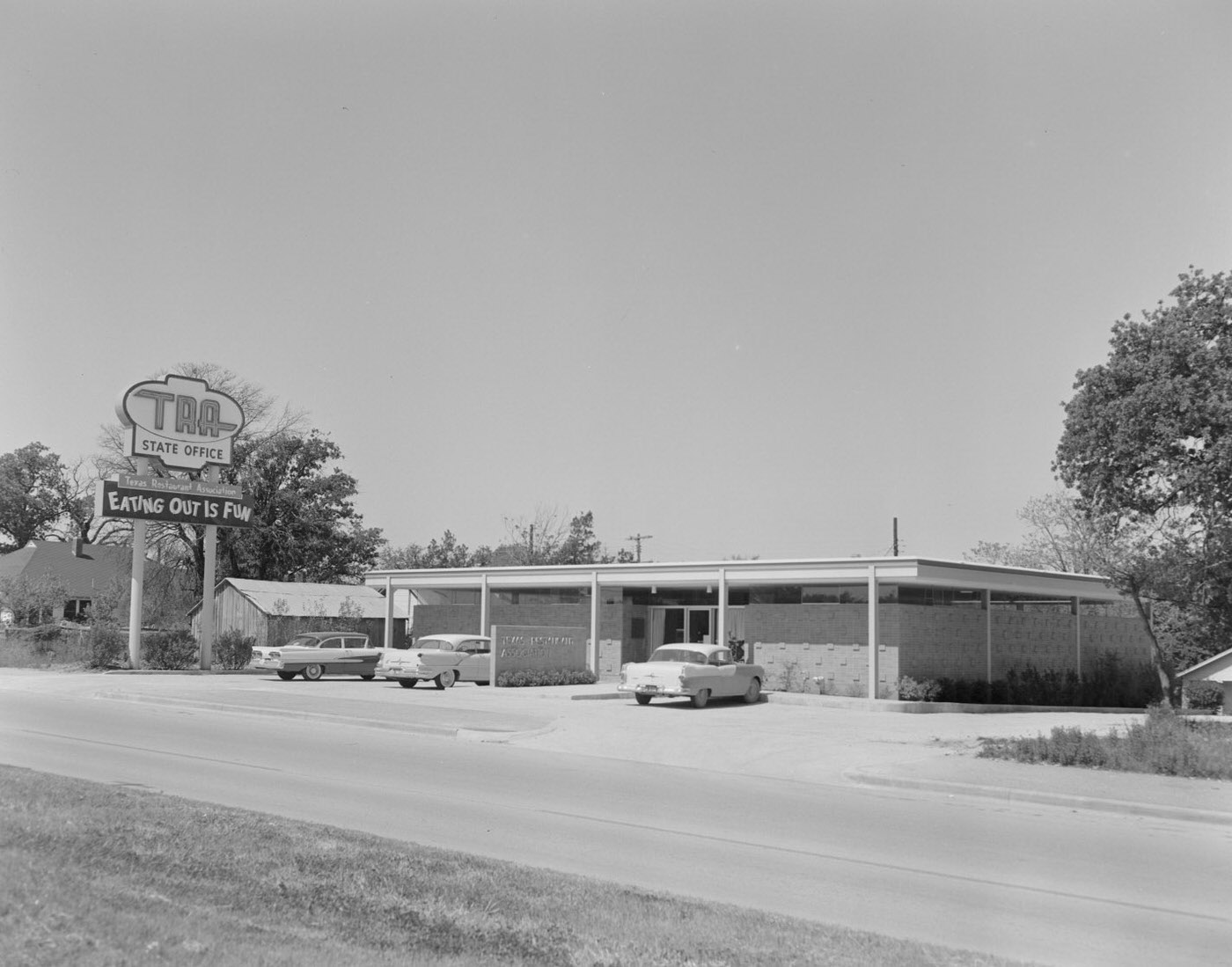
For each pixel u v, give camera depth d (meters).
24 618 52.03
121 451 55.56
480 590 43.34
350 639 39.19
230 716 24.05
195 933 6.07
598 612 36.69
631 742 20.22
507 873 8.48
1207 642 38.03
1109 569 31.41
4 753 15.95
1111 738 17.48
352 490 63.94
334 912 7.00
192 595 57.50
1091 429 29.77
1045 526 53.72
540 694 31.05
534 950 6.46
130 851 8.13
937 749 19.20
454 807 12.59
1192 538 30.05
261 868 8.01
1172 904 8.91
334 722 23.47
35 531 81.44
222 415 42.28
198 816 9.98
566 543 72.38
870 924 8.06
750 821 12.38
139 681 34.88
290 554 60.66
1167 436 28.06
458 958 6.17
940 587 33.31
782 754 18.83
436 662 33.25
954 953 6.91
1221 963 7.24
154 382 40.78
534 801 13.30
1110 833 12.17
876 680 30.08
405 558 78.94
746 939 6.92
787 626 34.28
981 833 11.95
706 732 21.64
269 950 5.91
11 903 6.22
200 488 41.59
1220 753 16.19
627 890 8.23
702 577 33.75
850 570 30.75
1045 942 7.67
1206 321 28.55
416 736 21.03
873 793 15.12
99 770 14.41
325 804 12.42
